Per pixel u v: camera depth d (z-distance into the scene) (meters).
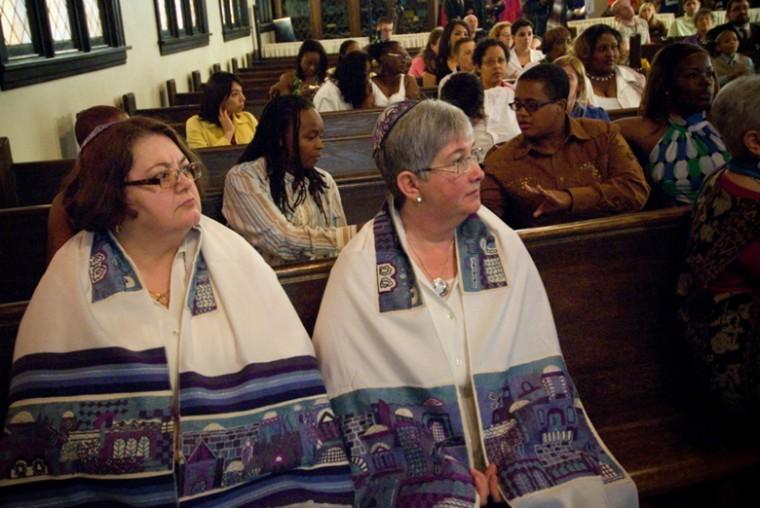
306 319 1.90
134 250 1.58
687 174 2.82
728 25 7.41
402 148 1.68
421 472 1.59
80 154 1.57
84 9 4.89
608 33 4.45
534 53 6.80
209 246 1.62
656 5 11.90
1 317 1.68
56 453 1.40
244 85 7.78
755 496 2.06
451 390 1.64
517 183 2.66
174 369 1.52
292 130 2.38
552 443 1.68
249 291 1.59
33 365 1.42
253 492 1.48
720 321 1.91
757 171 1.89
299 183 2.45
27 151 3.99
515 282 1.75
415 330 1.66
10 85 3.79
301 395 1.55
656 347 2.15
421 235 1.77
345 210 3.35
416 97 5.56
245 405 1.51
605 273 2.10
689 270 2.03
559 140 2.65
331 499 1.52
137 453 1.41
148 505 1.40
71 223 1.56
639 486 1.82
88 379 1.42
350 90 5.29
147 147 1.52
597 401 2.10
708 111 2.85
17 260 2.79
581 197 2.52
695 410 2.12
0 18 3.77
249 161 2.44
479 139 3.64
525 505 1.58
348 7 13.19
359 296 1.68
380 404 1.64
